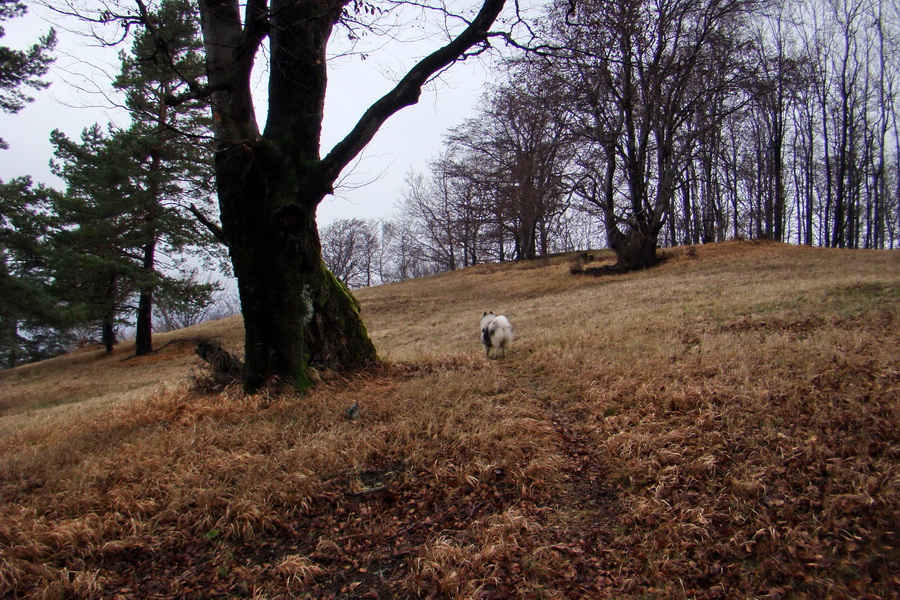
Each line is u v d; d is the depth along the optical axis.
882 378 5.56
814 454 4.35
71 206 22.41
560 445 5.11
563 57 7.73
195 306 25.83
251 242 6.81
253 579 3.57
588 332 10.63
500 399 6.38
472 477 4.50
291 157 6.79
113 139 22.73
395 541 3.91
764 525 3.67
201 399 7.06
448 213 50.22
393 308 27.81
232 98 6.13
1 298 16.86
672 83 22.77
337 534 4.02
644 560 3.55
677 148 28.52
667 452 4.59
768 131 35.56
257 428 5.70
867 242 36.09
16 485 4.94
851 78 32.75
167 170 23.23
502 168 32.31
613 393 6.15
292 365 7.04
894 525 3.47
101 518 4.14
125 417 6.85
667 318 11.32
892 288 11.30
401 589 3.39
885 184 43.88
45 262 21.06
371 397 6.57
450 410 5.88
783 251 24.19
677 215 45.34
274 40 6.43
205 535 4.02
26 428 8.98
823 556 3.33
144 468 4.88
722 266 22.23
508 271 34.22
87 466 5.06
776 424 4.95
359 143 6.86
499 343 9.54
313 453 4.99
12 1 15.21
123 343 32.31
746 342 7.84
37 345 35.38
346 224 55.53
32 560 3.68
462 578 3.41
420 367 8.32
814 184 42.06
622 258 25.92
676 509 3.98
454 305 26.34
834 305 10.46
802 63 25.80
